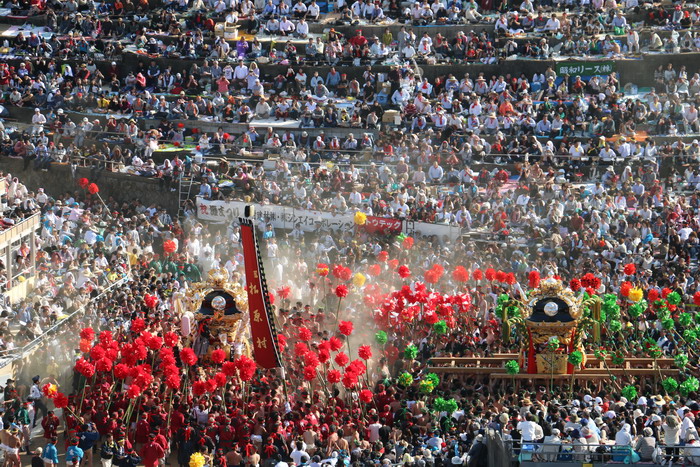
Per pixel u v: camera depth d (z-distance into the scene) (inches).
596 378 4106.8
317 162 6338.6
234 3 7253.9
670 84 6692.9
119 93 6899.6
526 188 5797.2
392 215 5757.9
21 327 4534.9
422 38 6958.7
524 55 6870.1
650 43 6909.5
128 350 3912.4
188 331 4291.3
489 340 4392.2
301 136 6466.5
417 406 3804.1
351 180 5994.1
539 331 4109.3
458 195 5797.2
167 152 6412.4
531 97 6673.2
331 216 5767.7
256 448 3673.7
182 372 4156.0
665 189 6023.6
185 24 7253.9
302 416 3750.0
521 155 6186.0
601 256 5334.6
